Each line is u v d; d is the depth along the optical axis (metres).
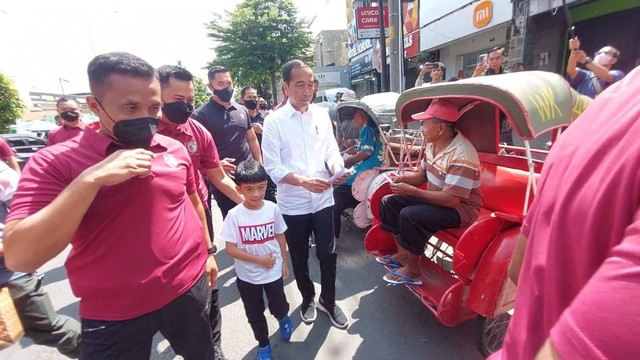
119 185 1.26
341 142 5.34
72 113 4.13
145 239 1.35
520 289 0.74
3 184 1.99
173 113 2.11
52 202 1.09
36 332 2.03
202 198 2.58
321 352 2.42
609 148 0.53
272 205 2.37
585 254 0.54
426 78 8.35
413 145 3.98
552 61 7.15
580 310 0.44
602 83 4.16
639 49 5.80
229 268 3.85
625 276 0.40
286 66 2.38
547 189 0.68
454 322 2.20
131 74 1.21
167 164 1.48
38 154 1.24
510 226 2.11
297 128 2.43
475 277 2.04
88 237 1.27
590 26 6.55
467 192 2.39
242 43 19.28
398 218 2.61
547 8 6.78
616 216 0.49
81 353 1.38
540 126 1.99
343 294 3.12
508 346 0.74
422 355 2.33
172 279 1.45
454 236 2.59
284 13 19.78
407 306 2.85
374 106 4.78
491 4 8.12
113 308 1.34
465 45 10.13
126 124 1.22
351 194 4.15
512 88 1.99
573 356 0.41
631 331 0.37
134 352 1.42
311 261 3.87
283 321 2.50
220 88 3.29
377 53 15.73
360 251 3.96
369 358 2.34
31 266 1.11
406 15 12.44
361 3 16.05
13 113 13.66
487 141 3.00
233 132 3.44
